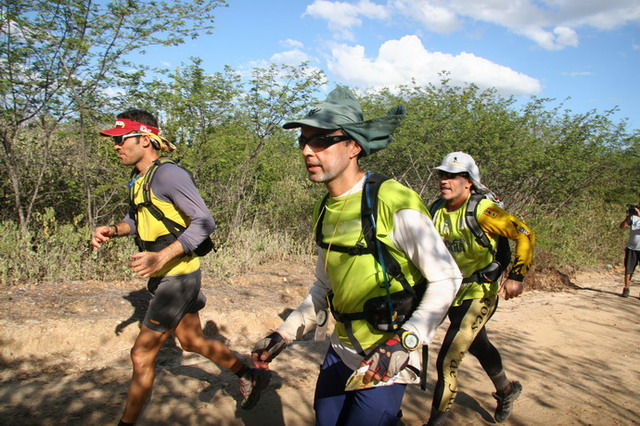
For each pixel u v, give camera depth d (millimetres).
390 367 1820
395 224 1994
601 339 5832
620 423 3799
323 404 2246
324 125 1996
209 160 7414
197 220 2818
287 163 9844
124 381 3783
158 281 2924
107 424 3197
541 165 10492
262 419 3432
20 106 6492
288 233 9289
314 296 2430
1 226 6102
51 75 6488
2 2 6031
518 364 4879
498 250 3498
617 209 13867
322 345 4934
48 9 6227
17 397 3451
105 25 6426
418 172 10156
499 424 3672
